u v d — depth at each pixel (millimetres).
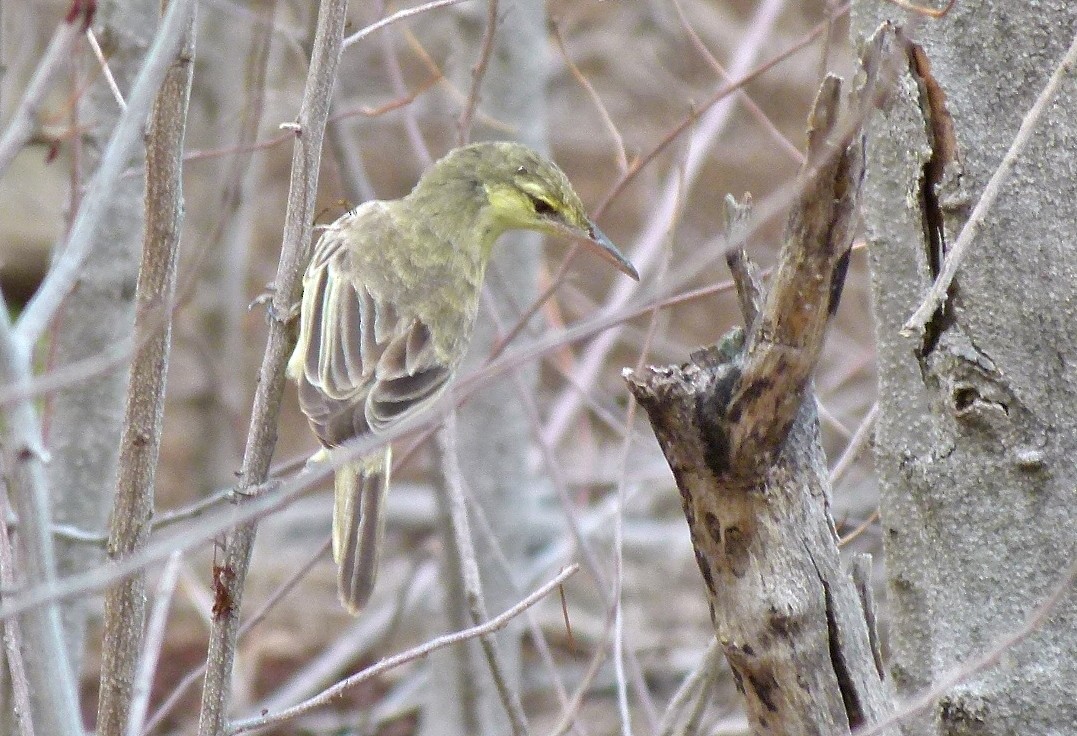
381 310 10242
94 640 17922
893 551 8539
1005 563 7391
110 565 6988
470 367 14711
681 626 18781
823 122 6285
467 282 10844
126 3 11547
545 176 11328
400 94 13164
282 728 17172
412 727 17375
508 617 7852
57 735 6512
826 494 7086
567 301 20203
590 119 26641
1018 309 7332
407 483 21766
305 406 9242
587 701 17484
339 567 8805
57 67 5902
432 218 10961
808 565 7008
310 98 8055
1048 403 7312
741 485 6910
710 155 25109
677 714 9945
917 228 7660
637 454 19922
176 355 23125
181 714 17500
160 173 7586
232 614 7793
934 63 7535
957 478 7520
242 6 18500
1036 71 7375
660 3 24734
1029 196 7332
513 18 14680
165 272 7688
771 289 6559
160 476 22016
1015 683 7316
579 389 14289
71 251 6043
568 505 12031
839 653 7078
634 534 20109
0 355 5965
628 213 25578
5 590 7270
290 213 8148
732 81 13148
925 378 7668
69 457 12156
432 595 18922
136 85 6391
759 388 6637
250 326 24297
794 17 25562
